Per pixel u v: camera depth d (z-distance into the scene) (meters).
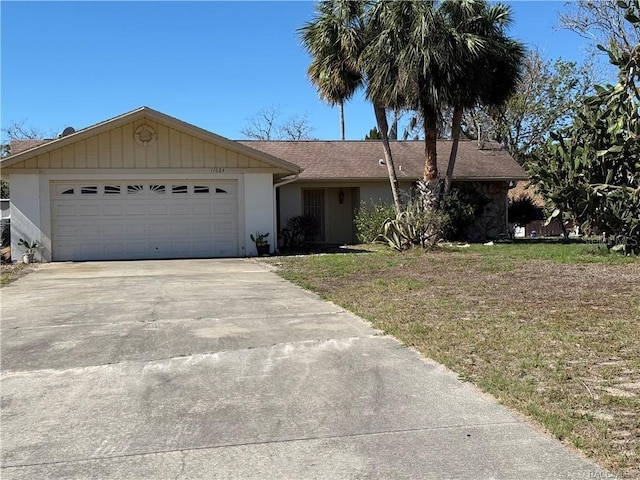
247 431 4.07
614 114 11.15
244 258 16.75
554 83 33.25
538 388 4.74
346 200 24.33
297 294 9.97
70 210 16.80
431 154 18.83
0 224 21.00
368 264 13.94
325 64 19.25
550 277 10.88
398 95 17.83
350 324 7.43
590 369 5.21
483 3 17.55
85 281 11.96
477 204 23.33
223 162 17.52
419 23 16.59
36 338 6.83
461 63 17.14
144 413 4.44
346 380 5.15
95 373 5.45
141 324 7.55
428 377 5.17
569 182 12.19
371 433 4.00
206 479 3.39
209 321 7.70
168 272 13.45
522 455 3.60
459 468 3.46
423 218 17.16
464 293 9.47
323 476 3.40
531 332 6.61
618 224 13.31
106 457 3.70
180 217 17.41
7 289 10.93
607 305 8.08
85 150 16.75
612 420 4.05
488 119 33.78
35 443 3.92
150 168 17.08
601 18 21.98
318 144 26.20
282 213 22.89
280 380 5.19
